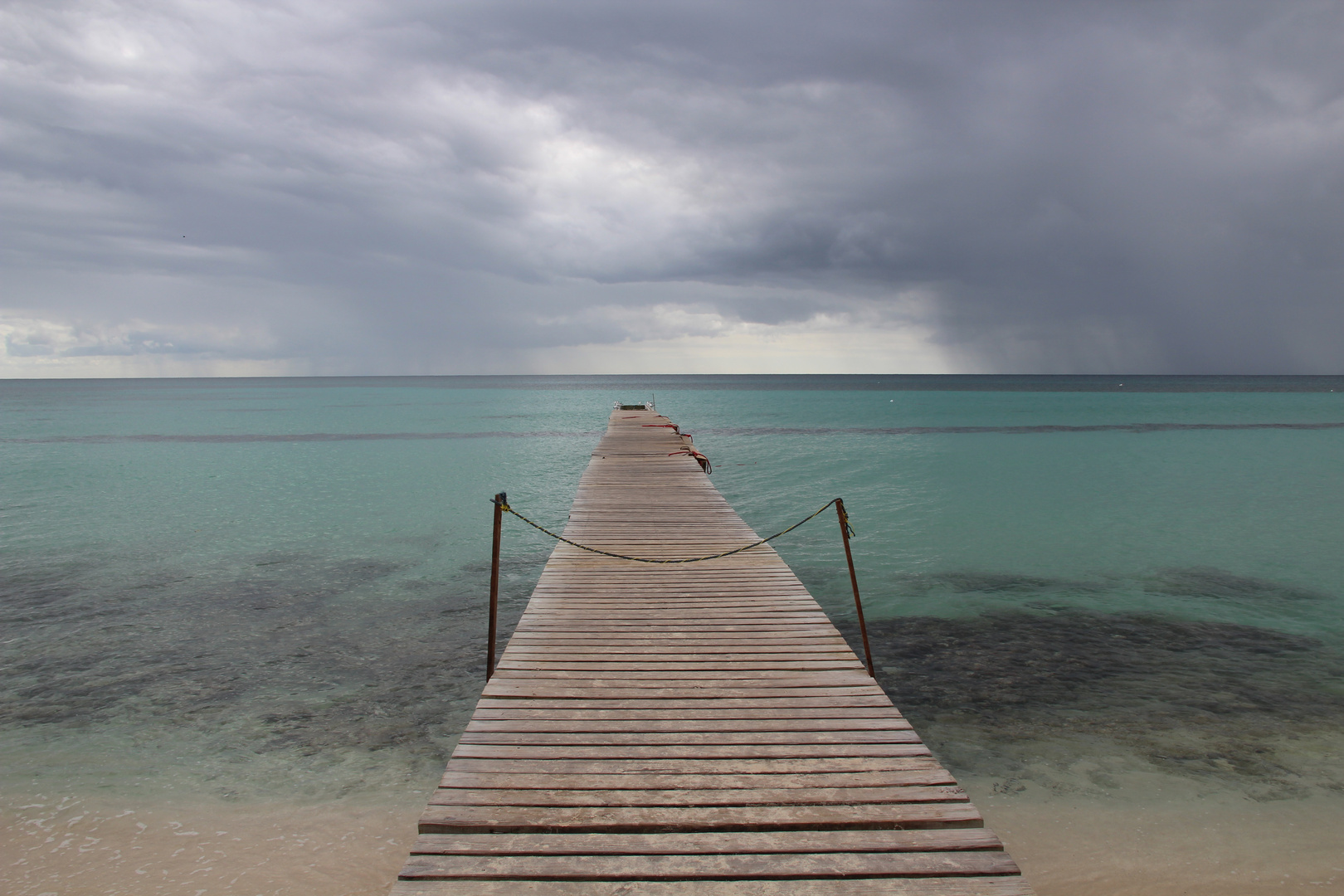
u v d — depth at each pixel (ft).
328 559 46.21
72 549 48.70
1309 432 129.18
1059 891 15.98
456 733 23.76
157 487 74.28
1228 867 16.71
